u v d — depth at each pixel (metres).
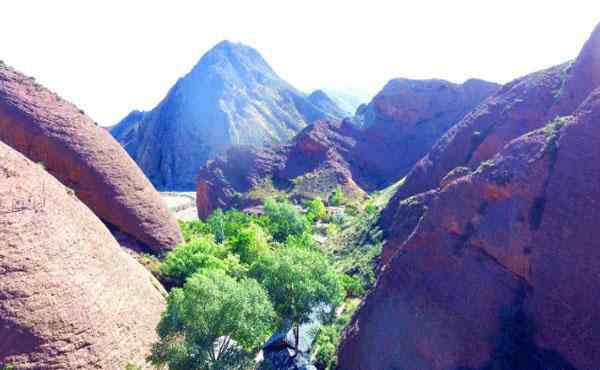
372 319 22.06
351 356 22.14
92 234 27.06
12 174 22.95
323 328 31.52
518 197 19.36
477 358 17.14
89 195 40.31
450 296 19.16
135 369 22.44
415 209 35.91
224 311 21.56
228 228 63.00
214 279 23.56
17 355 18.39
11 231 20.52
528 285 17.61
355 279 38.19
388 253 36.31
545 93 29.33
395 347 19.83
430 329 18.84
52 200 24.80
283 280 27.86
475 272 19.14
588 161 17.50
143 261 39.94
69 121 41.25
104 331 22.19
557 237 17.08
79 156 40.03
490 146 30.42
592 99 19.25
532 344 16.39
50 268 21.08
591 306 15.12
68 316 20.58
